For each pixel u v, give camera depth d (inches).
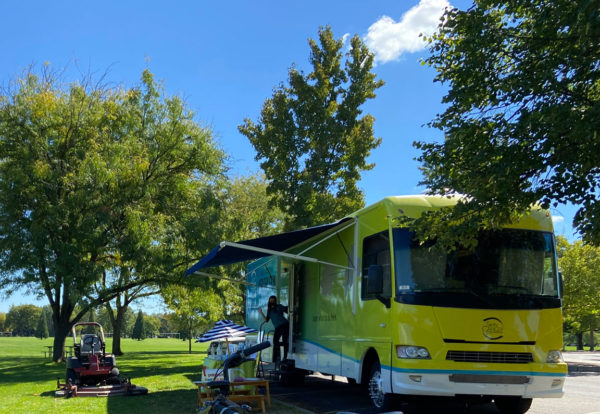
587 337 4197.8
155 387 599.5
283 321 581.9
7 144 958.4
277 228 1621.6
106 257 1031.6
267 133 1001.5
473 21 322.3
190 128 1072.8
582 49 275.9
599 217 259.9
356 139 1001.5
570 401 474.9
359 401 472.7
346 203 1002.1
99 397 518.3
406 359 343.0
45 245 914.7
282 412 407.8
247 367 458.0
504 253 365.1
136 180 965.2
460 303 349.4
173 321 1963.6
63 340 1102.4
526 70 304.3
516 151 286.2
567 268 1139.3
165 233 987.9
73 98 993.5
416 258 361.4
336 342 461.4
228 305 1218.6
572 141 267.0
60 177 932.0
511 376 343.3
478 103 324.5
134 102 1043.3
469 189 300.5
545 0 300.2
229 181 1114.7
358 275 423.5
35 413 418.3
